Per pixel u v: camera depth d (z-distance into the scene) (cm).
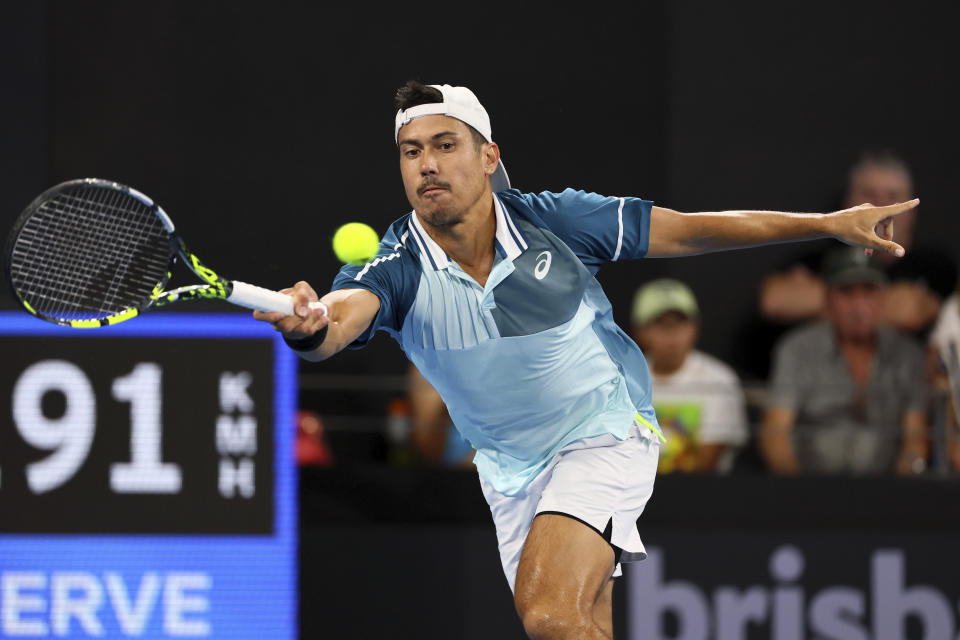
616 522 1227
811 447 2130
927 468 2125
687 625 1908
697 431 2127
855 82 2562
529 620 1158
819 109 2570
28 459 1881
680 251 1255
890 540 1928
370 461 2111
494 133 2602
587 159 2602
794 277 2405
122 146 2569
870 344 2234
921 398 2208
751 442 2130
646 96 2592
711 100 2581
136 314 991
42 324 1888
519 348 1201
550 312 1202
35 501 1881
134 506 1889
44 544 1880
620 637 1903
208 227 2580
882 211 1247
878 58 2561
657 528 1930
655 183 2597
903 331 2377
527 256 1201
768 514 1939
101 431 1891
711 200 2588
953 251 2489
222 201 2586
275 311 988
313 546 1928
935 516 1938
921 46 2561
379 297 1133
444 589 1922
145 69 2572
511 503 1320
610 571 1231
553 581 1169
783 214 1258
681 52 2581
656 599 1911
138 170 2573
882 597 1919
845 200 2558
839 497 1942
